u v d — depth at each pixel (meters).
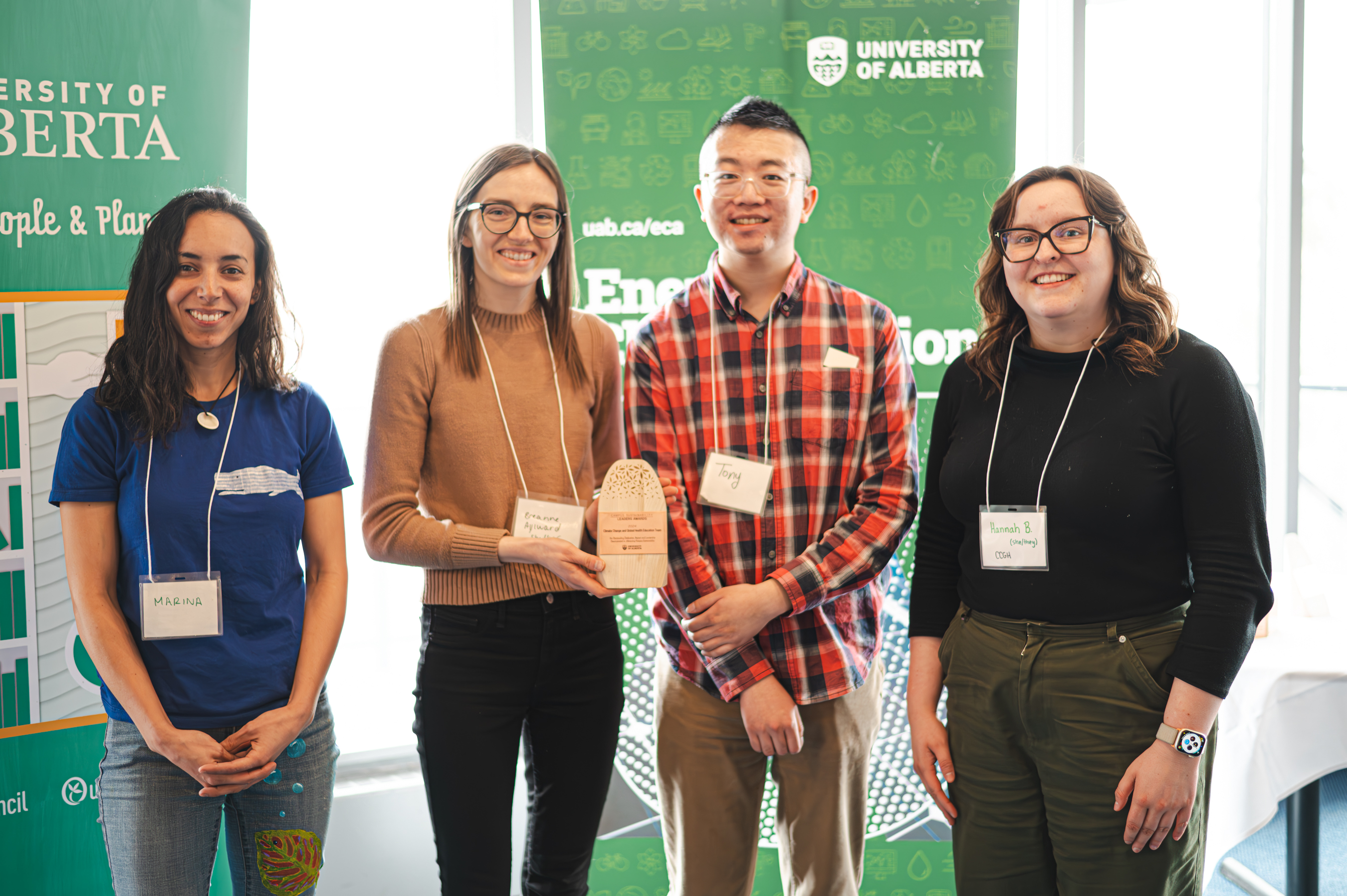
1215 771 2.02
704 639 1.64
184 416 1.49
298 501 1.55
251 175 2.80
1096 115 3.02
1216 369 1.32
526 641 1.59
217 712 1.47
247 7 2.08
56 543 1.94
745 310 1.75
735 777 1.78
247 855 1.57
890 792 2.41
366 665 3.22
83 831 1.98
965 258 2.36
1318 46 3.22
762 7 2.29
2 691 1.90
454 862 1.59
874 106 2.32
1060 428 1.40
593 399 1.73
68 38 1.91
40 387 1.92
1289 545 2.44
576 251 2.32
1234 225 3.07
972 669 1.45
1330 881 2.49
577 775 1.65
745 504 1.68
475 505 1.60
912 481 1.71
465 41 2.81
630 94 2.30
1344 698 1.95
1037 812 1.43
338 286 2.98
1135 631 1.34
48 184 1.91
